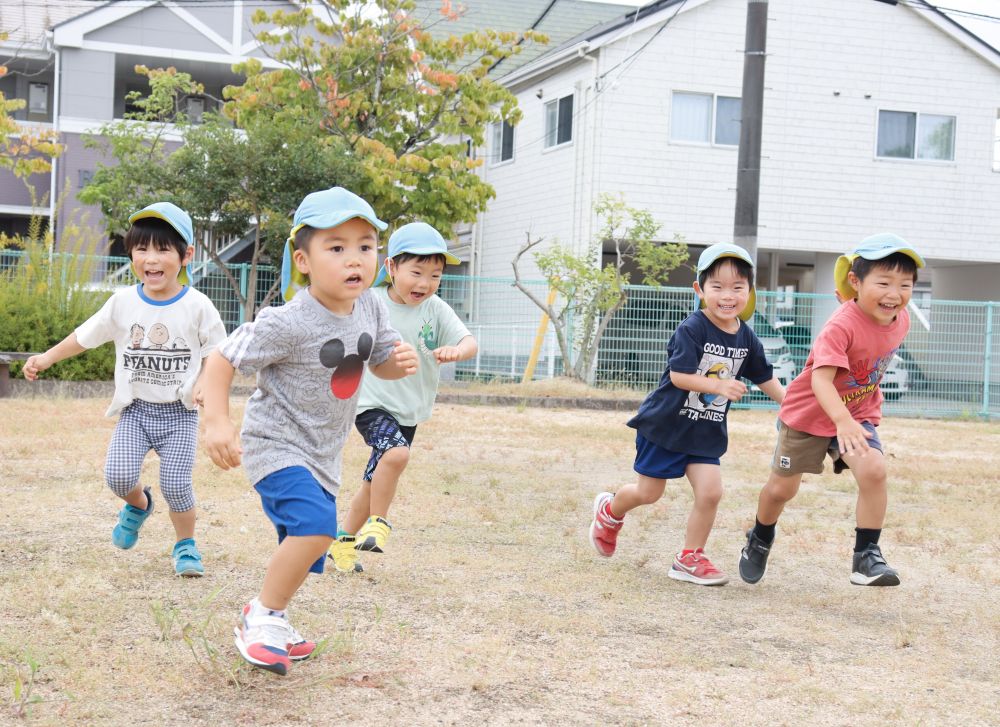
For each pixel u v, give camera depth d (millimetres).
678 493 7320
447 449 9312
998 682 3373
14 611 3662
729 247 4633
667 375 4688
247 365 3004
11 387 13102
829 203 20031
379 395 4668
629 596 4328
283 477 3088
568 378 16844
